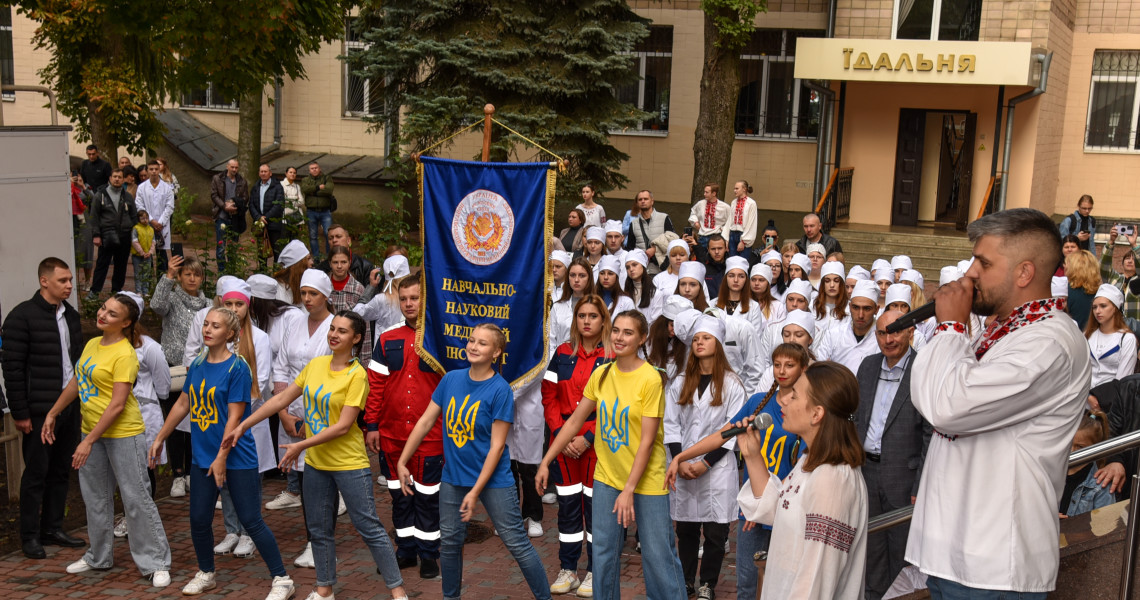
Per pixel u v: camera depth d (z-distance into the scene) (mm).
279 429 7746
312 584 6406
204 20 10656
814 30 21906
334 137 24406
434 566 6559
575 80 17453
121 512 7637
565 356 6656
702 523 6148
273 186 16641
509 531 5648
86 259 15070
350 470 5855
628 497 5199
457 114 17359
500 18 17500
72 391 6594
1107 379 7844
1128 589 3572
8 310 8398
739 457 6809
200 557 6230
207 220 22375
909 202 20766
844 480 3586
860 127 20859
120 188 13953
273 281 7621
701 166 18125
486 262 6867
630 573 6660
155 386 7328
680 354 6211
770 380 6156
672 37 22562
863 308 7168
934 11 18891
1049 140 21156
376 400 6703
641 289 9305
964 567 3125
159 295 8211
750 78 22641
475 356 5594
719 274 10766
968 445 3164
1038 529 3082
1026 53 17781
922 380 3205
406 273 8352
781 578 3637
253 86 11430
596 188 18438
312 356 7414
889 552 4676
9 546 6953
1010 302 3168
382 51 17969
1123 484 3676
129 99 17359
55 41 17906
